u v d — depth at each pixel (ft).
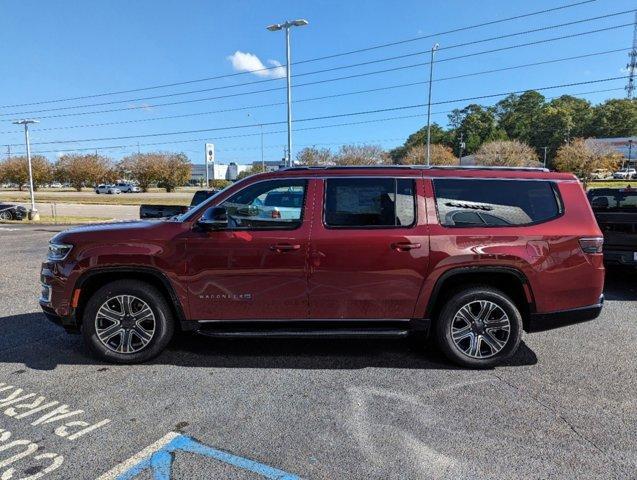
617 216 23.65
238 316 14.34
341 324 14.39
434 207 14.26
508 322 14.33
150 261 14.10
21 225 78.74
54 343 16.65
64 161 287.69
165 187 281.54
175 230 14.29
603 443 10.31
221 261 14.05
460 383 13.44
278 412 11.66
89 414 11.55
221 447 10.11
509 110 419.13
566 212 14.40
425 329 14.40
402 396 12.59
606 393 12.80
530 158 226.99
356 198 14.37
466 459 9.69
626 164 316.60
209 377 13.79
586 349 16.22
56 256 14.52
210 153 148.05
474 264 13.98
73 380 13.53
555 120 358.64
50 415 11.50
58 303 14.40
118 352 14.62
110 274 14.64
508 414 11.60
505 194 14.47
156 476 9.11
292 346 16.46
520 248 13.97
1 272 31.01
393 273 14.03
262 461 9.60
